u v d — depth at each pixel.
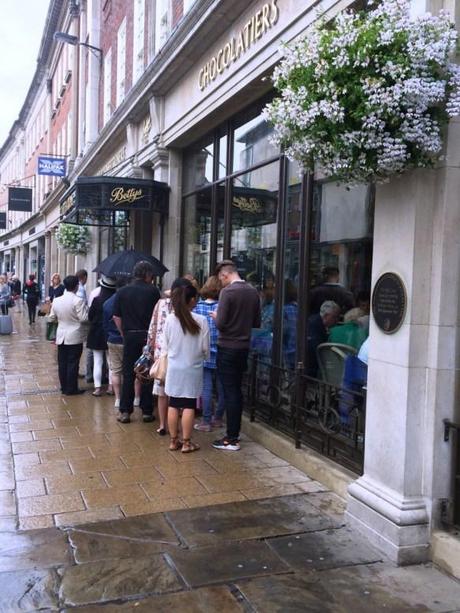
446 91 3.40
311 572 3.57
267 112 3.93
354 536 4.05
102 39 18.11
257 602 3.22
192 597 3.26
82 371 10.70
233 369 6.01
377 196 4.12
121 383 7.67
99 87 18.58
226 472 5.31
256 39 6.58
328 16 5.18
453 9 3.58
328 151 3.65
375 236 4.14
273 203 6.89
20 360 12.14
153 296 7.06
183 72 9.21
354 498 4.18
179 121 9.59
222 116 8.32
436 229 3.73
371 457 4.14
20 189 32.53
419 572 3.61
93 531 4.05
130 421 7.07
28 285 21.98
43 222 34.62
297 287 6.24
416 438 3.81
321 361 5.76
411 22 3.34
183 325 5.75
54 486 4.89
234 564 3.63
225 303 5.92
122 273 8.40
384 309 3.99
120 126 13.24
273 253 6.88
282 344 6.56
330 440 5.20
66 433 6.50
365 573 3.58
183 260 10.59
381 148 3.41
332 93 3.45
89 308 8.55
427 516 3.76
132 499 4.64
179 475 5.21
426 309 3.79
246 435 6.58
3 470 5.27
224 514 4.38
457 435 3.71
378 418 4.07
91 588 3.32
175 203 10.59
